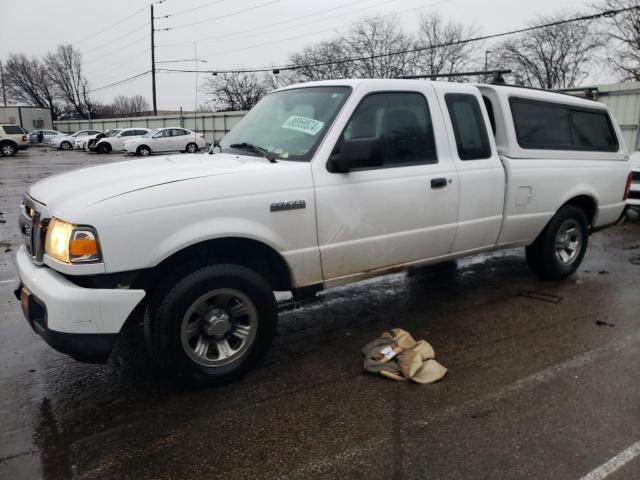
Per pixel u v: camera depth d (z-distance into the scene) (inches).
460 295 211.5
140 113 3203.7
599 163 225.5
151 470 104.7
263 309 140.2
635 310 192.7
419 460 106.3
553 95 213.3
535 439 113.0
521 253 280.5
